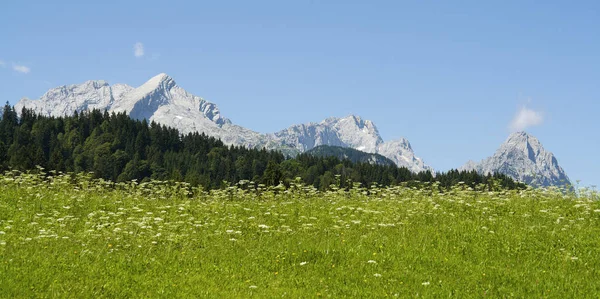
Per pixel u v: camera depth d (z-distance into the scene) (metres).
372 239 18.45
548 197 23.97
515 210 22.06
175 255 16.83
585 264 15.55
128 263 15.84
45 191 25.89
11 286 13.05
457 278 14.71
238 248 17.88
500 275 14.80
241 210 24.30
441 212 22.22
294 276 15.09
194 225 20.34
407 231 19.42
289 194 27.83
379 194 27.20
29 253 16.03
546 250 16.80
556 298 13.12
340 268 15.66
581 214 20.66
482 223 20.05
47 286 13.43
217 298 13.22
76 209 23.39
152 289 13.76
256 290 13.92
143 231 18.95
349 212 22.88
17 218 21.05
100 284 13.82
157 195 27.83
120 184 28.39
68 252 16.44
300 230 20.41
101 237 18.30
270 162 94.81
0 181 26.30
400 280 14.65
